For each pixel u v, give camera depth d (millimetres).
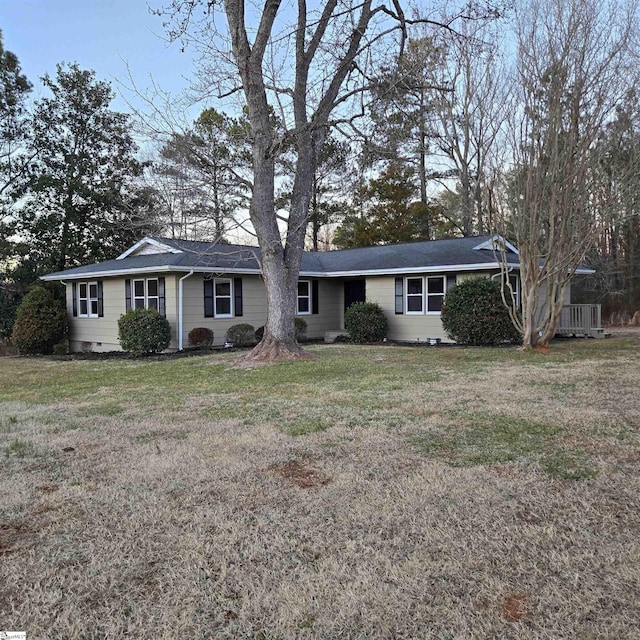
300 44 11016
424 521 3162
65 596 2498
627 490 3529
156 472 4125
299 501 3510
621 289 24750
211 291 14977
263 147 10945
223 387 8109
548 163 10906
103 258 24312
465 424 5320
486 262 14133
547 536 2939
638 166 12234
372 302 16547
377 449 4578
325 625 2252
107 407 6852
